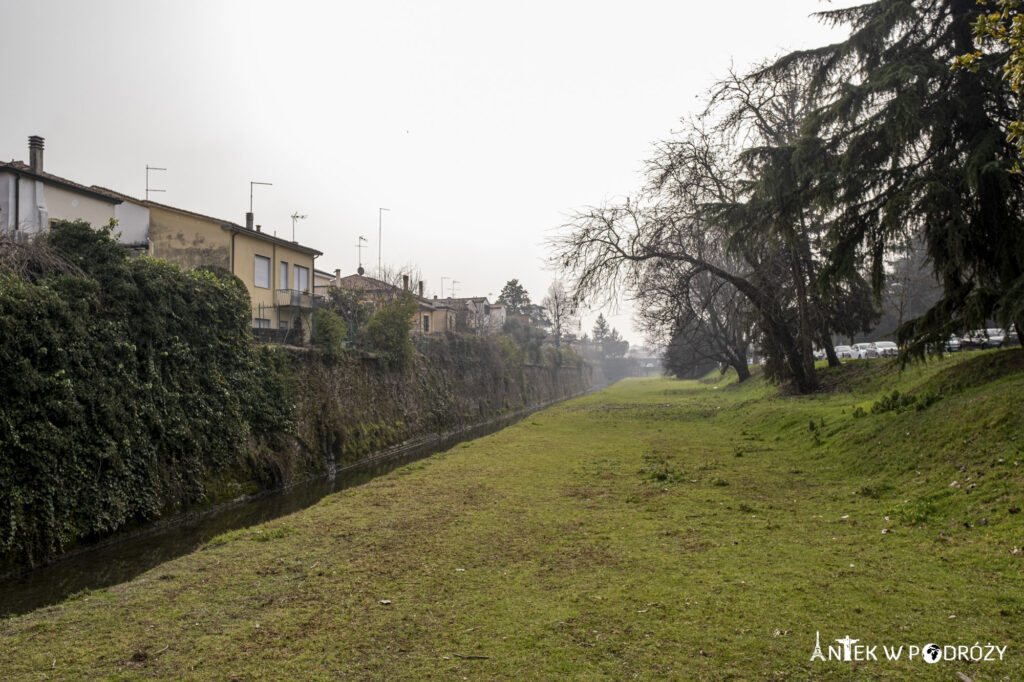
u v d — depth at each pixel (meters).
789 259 23.58
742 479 10.99
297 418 20.05
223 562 7.24
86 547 11.37
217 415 15.91
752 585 5.66
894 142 12.33
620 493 10.36
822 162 15.16
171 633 5.22
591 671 4.20
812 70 17.25
